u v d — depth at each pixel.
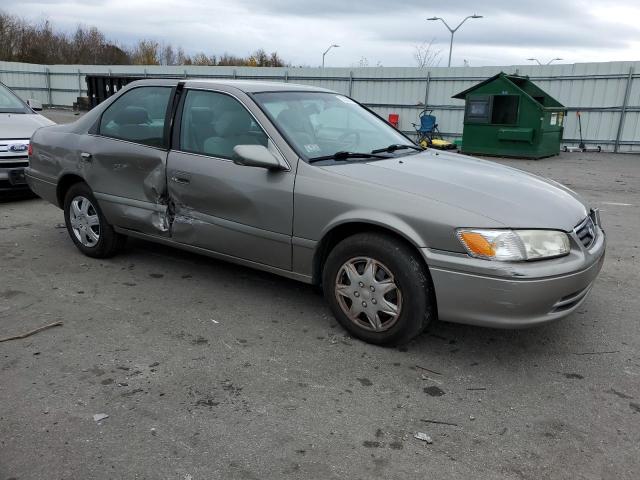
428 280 3.24
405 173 3.54
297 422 2.72
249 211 3.84
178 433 2.61
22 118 7.77
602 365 3.35
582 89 18.12
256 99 4.01
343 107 4.62
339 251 3.51
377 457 2.48
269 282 4.61
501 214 3.10
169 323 3.81
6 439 2.54
